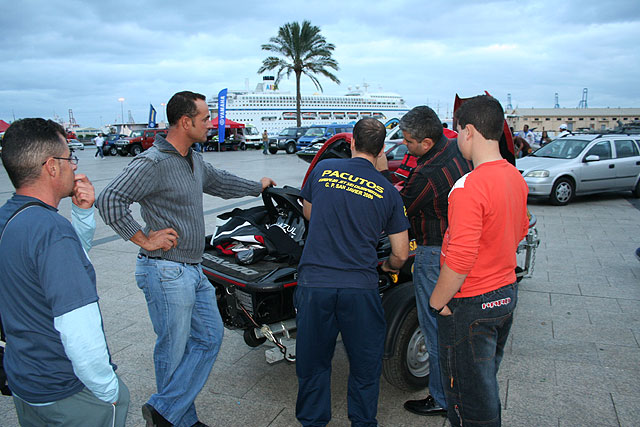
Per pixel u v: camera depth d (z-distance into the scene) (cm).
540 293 473
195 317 253
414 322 290
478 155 194
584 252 613
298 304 235
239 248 316
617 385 307
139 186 220
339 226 226
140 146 2908
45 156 159
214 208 942
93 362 151
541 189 941
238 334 401
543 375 321
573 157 988
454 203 185
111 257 626
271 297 292
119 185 214
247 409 293
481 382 196
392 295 293
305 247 235
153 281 233
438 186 243
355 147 243
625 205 962
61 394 162
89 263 166
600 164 977
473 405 199
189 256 242
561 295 466
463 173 242
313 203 236
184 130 233
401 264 249
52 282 149
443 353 203
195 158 252
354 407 238
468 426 203
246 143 3409
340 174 234
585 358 344
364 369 235
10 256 151
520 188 195
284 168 1816
